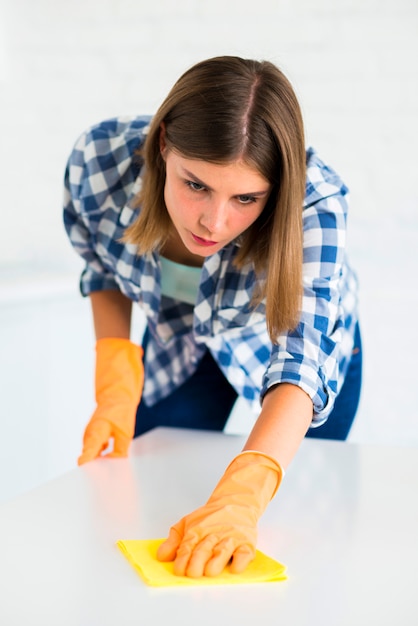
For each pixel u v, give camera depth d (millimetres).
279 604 829
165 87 2707
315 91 2594
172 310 1506
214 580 877
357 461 1351
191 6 2643
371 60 2557
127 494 1157
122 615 800
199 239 1123
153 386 1627
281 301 1146
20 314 2412
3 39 2736
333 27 2559
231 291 1362
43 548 963
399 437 2676
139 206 1361
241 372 1506
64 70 2764
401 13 2520
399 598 849
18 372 2428
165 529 1029
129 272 1437
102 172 1384
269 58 2602
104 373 1467
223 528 938
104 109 2760
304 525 1057
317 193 1218
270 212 1194
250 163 1043
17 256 2865
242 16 2611
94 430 1372
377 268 2637
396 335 2615
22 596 838
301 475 1270
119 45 2717
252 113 1046
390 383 2645
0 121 2824
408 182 2592
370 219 2625
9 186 2854
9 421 2406
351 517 1088
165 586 865
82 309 2750
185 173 1062
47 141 2814
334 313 1198
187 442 1457
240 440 1475
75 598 835
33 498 1136
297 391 1121
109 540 991
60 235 2857
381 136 2584
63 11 2730
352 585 878
